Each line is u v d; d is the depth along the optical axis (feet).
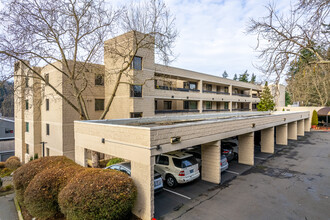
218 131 36.17
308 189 33.12
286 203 28.32
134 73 61.05
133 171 26.55
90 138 35.45
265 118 54.03
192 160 35.81
